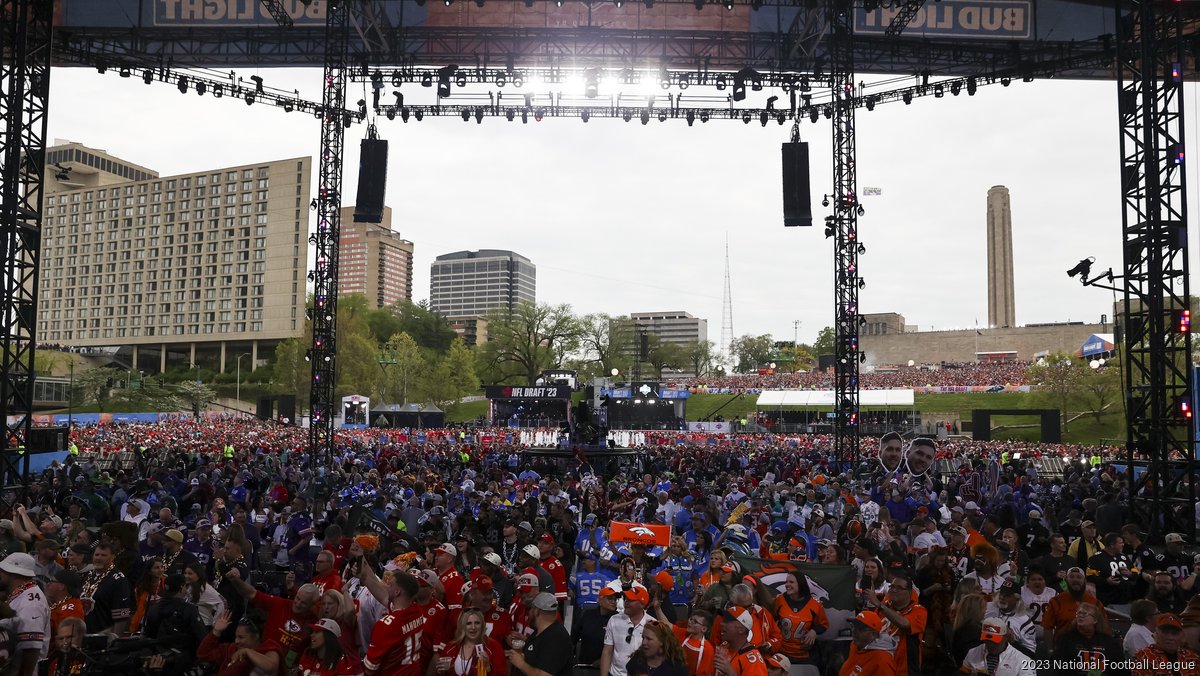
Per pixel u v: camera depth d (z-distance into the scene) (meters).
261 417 77.62
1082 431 82.75
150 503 16.92
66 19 34.50
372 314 162.12
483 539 13.59
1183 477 19.62
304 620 7.59
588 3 32.28
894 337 192.75
